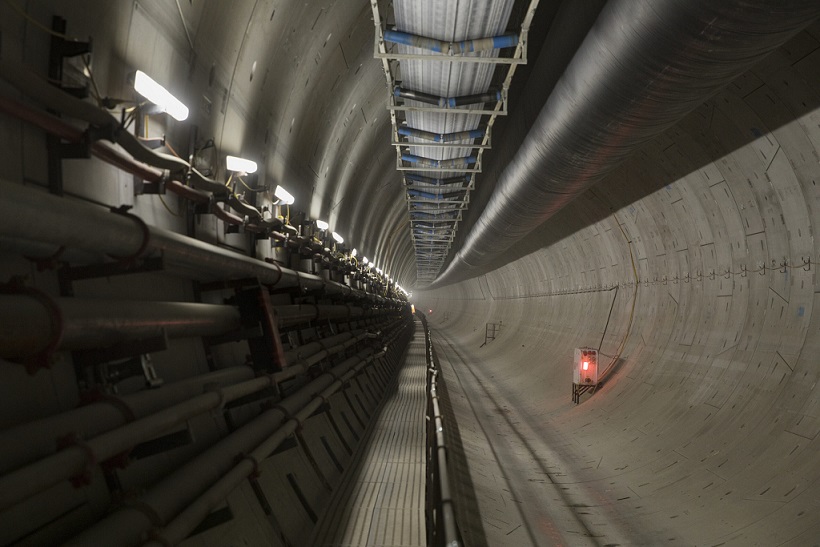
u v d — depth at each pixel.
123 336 3.75
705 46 4.58
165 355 5.05
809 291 7.84
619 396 13.18
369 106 12.80
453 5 6.36
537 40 10.45
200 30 5.57
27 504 2.98
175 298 5.43
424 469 8.77
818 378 7.28
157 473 4.29
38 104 3.49
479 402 17.91
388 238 28.92
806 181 7.55
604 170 8.79
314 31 8.08
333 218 14.80
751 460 7.56
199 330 5.13
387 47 8.59
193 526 3.64
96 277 3.80
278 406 6.59
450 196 17.81
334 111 11.09
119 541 3.03
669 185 10.78
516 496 8.99
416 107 9.70
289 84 8.39
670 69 5.12
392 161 18.47
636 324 14.34
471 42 7.15
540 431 13.88
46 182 3.60
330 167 12.80
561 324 22.23
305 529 6.12
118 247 3.63
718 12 4.11
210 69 6.01
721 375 9.55
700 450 8.73
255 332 6.05
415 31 7.14
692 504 7.57
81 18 3.87
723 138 8.58
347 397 12.02
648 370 12.55
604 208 14.34
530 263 26.75
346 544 5.98
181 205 5.70
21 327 2.65
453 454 10.00
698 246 10.85
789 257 8.27
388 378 19.59
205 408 4.46
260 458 5.18
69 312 3.07
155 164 4.38
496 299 41.97
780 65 6.76
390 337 23.66
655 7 4.52
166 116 5.22
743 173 8.66
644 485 8.76
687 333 11.32
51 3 3.57
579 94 6.56
